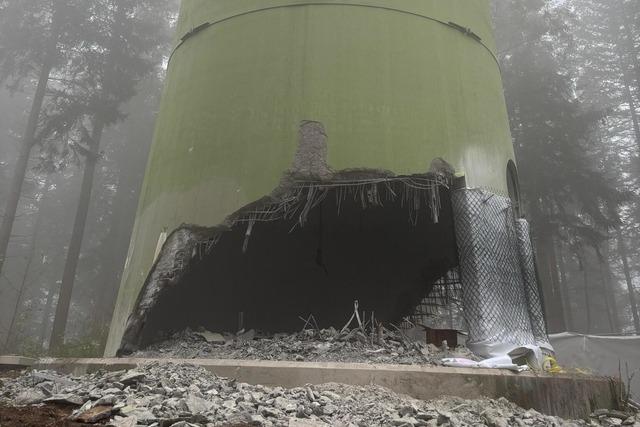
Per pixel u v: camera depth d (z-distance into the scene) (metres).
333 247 14.71
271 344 9.38
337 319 15.19
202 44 11.42
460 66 11.06
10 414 5.11
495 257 9.93
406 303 15.57
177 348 9.62
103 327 17.09
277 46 10.50
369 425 5.52
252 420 5.15
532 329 10.41
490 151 10.89
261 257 13.98
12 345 18.58
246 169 9.80
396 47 10.47
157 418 4.96
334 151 9.64
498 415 6.54
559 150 25.36
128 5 25.27
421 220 13.44
